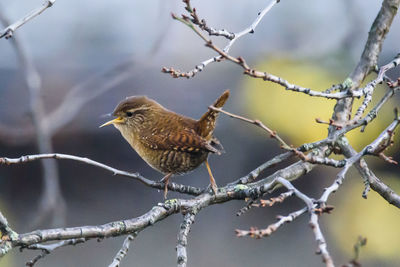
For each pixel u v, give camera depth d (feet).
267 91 33.27
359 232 34.50
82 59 42.39
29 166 40.52
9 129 35.68
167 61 43.42
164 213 16.31
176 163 22.36
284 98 32.86
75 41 43.98
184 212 16.76
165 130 22.44
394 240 33.68
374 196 34.78
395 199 17.75
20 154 40.01
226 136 41.06
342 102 21.17
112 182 42.16
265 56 35.96
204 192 17.56
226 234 41.27
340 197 35.99
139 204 41.75
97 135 41.60
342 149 20.17
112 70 35.09
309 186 40.06
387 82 18.54
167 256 40.16
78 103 32.65
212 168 41.32
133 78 42.63
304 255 39.06
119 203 41.52
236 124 40.68
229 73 42.68
